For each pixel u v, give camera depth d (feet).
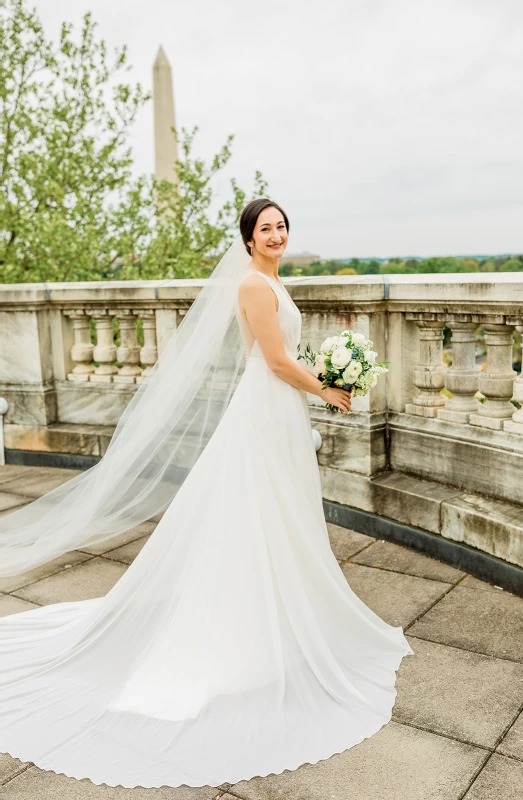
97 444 20.44
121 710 8.98
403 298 14.20
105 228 28.78
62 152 29.27
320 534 10.19
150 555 10.11
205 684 9.10
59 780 7.93
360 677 9.69
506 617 11.30
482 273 13.02
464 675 9.73
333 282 14.83
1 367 21.65
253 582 9.39
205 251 30.30
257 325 9.45
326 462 16.06
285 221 9.72
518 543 11.91
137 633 9.91
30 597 12.64
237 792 7.69
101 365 21.20
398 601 12.04
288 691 9.27
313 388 9.77
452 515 13.25
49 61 29.30
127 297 19.47
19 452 21.76
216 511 9.60
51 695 9.43
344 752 8.25
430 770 7.91
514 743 8.31
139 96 30.17
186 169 30.32
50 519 12.88
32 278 26.91
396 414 15.16
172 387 11.44
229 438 9.77
